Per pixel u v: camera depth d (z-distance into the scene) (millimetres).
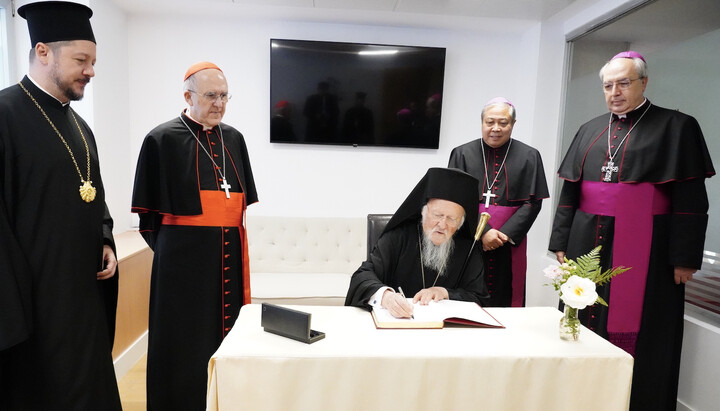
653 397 2039
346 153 3746
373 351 1201
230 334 1307
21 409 1476
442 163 3850
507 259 2406
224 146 2039
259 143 3684
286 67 3535
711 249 2324
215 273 1937
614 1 2969
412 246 1835
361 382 1182
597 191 2098
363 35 3658
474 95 3820
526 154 2445
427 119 3691
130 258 2727
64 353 1493
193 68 1902
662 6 2715
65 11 1461
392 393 1191
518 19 3461
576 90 3521
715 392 2090
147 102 3543
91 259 1593
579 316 2172
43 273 1452
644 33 2873
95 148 1755
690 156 1904
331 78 3580
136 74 3512
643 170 1968
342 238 3492
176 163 1897
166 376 1911
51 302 1466
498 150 2490
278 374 1156
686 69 2547
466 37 3756
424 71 3633
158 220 1985
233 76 3600
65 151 1525
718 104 2332
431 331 1377
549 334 1394
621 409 1264
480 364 1205
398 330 1372
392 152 3783
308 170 3736
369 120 3650
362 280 1637
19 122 1434
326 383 1172
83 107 2965
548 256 3721
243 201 2070
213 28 3537
